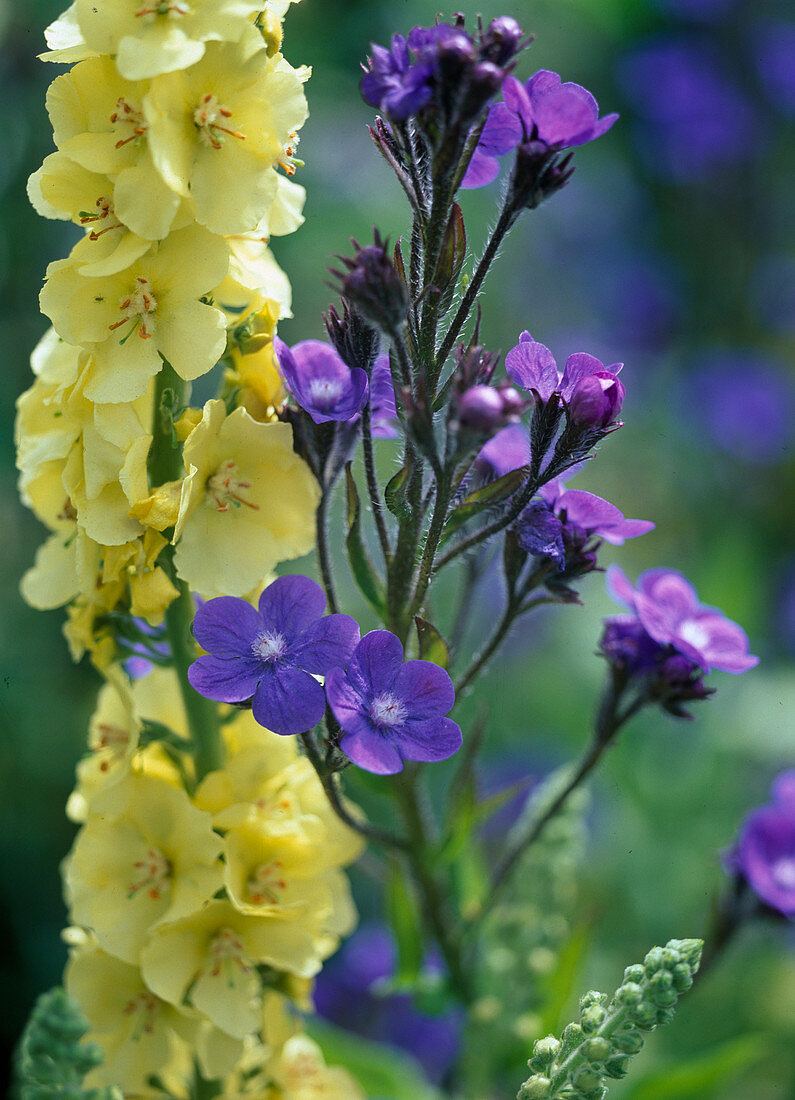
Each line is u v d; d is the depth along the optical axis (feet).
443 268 1.76
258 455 1.77
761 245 4.09
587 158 4.09
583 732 2.92
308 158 3.47
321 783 1.80
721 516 3.69
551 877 2.02
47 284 1.74
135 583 1.76
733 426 3.73
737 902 2.04
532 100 1.74
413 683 1.72
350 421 1.80
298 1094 1.90
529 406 1.72
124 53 1.70
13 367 3.09
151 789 1.80
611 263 4.07
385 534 1.79
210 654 1.71
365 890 2.84
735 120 3.92
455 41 1.70
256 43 1.73
